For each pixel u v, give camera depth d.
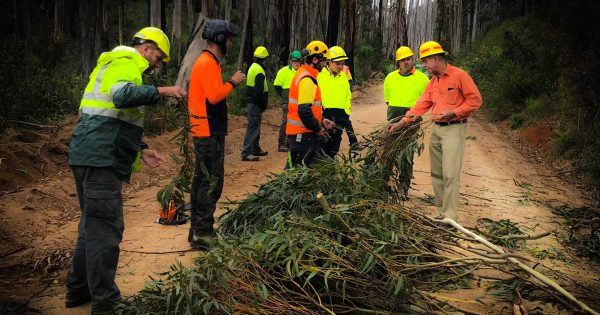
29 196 7.30
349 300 4.08
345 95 8.38
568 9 14.65
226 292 3.80
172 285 3.84
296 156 6.68
